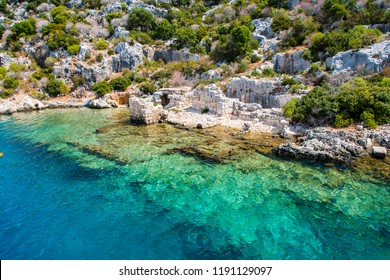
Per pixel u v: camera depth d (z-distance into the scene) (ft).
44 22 301.43
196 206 58.08
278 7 266.36
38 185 69.62
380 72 116.26
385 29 153.17
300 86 123.95
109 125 129.08
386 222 50.37
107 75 232.53
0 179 73.51
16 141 108.27
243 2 305.32
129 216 55.52
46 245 47.73
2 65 244.83
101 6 371.35
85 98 207.62
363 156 75.97
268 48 201.67
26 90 208.23
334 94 98.73
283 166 74.02
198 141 97.76
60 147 98.17
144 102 127.03
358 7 190.19
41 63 260.21
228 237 48.57
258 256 43.70
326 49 151.02
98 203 60.54
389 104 86.84
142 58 256.32
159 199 61.26
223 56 217.15
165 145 94.99
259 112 118.01
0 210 58.70
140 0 361.51
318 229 49.52
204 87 144.87
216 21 304.09
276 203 57.77
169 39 291.58
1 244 48.06
